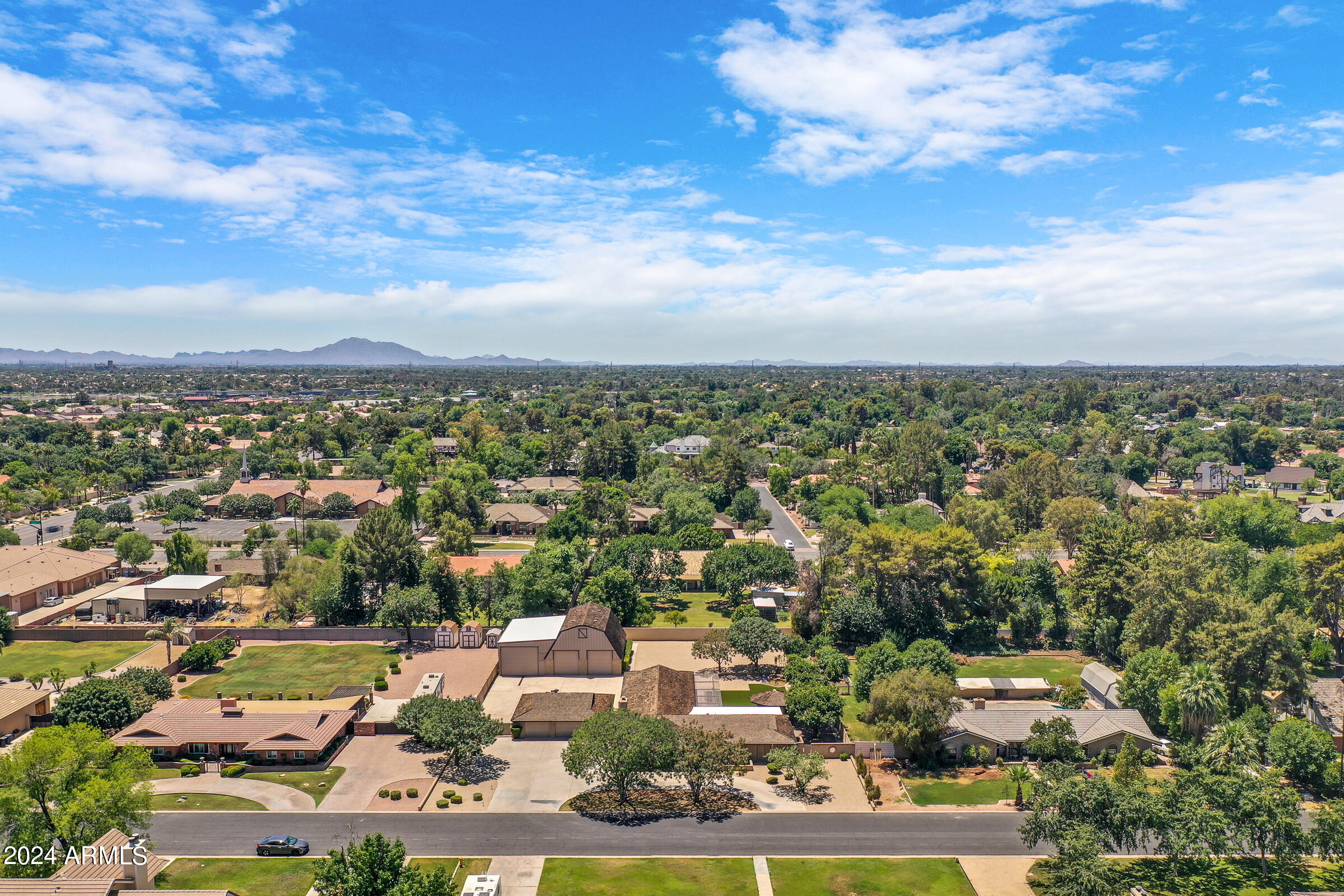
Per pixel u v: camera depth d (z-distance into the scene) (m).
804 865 67.81
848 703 101.56
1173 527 147.62
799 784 79.94
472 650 120.19
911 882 65.38
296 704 95.31
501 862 67.69
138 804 64.44
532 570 129.62
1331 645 116.50
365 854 53.41
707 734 79.88
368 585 140.12
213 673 110.69
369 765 84.81
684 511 179.00
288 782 80.88
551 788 80.50
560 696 97.06
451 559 153.62
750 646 108.88
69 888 53.28
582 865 67.31
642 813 76.19
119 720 88.56
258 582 146.00
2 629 118.44
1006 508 192.25
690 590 152.12
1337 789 79.38
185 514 198.50
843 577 134.75
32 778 62.84
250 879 64.44
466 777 82.44
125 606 132.25
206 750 85.75
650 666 114.31
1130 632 109.62
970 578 124.81
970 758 86.38
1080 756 84.06
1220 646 93.19
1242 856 70.19
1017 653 122.12
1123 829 64.56
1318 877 67.00
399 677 109.12
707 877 65.88
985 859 68.75
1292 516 164.25
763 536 192.38
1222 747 76.06
